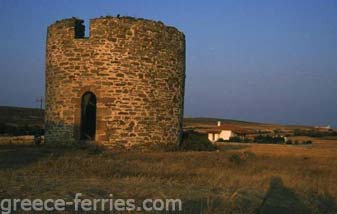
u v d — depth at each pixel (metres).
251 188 13.62
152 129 24.12
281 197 12.61
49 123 24.47
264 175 16.28
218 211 10.23
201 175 15.48
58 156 19.42
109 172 15.24
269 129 111.06
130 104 23.44
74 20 23.81
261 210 10.86
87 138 24.14
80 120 23.44
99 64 23.28
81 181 13.55
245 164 19.88
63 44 23.95
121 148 23.12
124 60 23.44
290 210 11.13
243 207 10.98
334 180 16.08
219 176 14.98
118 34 23.44
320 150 41.59
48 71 24.91
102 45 23.33
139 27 23.83
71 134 23.39
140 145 23.62
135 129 23.52
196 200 11.39
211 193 12.36
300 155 30.88
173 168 16.75
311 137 87.50
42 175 14.53
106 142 23.00
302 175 16.94
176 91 25.55
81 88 23.47
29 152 21.19
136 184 13.30
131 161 18.88
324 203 12.16
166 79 24.83
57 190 12.03
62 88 23.86
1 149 22.70
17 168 16.09
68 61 23.77
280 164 21.22
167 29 24.97
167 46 24.92
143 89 23.80
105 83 23.20
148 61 24.03
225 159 20.67
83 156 20.03
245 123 129.75
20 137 40.84
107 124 23.05
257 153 29.61
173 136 25.34
